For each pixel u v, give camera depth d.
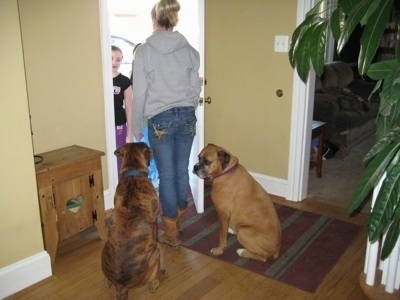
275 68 3.28
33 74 2.53
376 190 1.91
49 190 2.31
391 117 1.22
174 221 2.55
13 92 1.96
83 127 2.90
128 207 1.96
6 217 2.04
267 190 3.57
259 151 3.56
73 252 2.54
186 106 2.51
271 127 3.43
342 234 2.80
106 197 3.14
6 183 2.01
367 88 6.12
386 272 2.06
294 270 2.36
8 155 1.99
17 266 2.13
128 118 3.38
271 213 2.39
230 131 3.70
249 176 2.46
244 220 2.40
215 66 3.63
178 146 2.58
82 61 2.80
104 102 3.00
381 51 6.58
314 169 4.20
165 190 2.52
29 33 2.46
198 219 3.04
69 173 2.41
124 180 2.10
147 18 4.82
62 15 2.62
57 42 2.62
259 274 2.32
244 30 3.37
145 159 2.22
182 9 2.90
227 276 2.30
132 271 1.88
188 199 3.38
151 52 2.32
